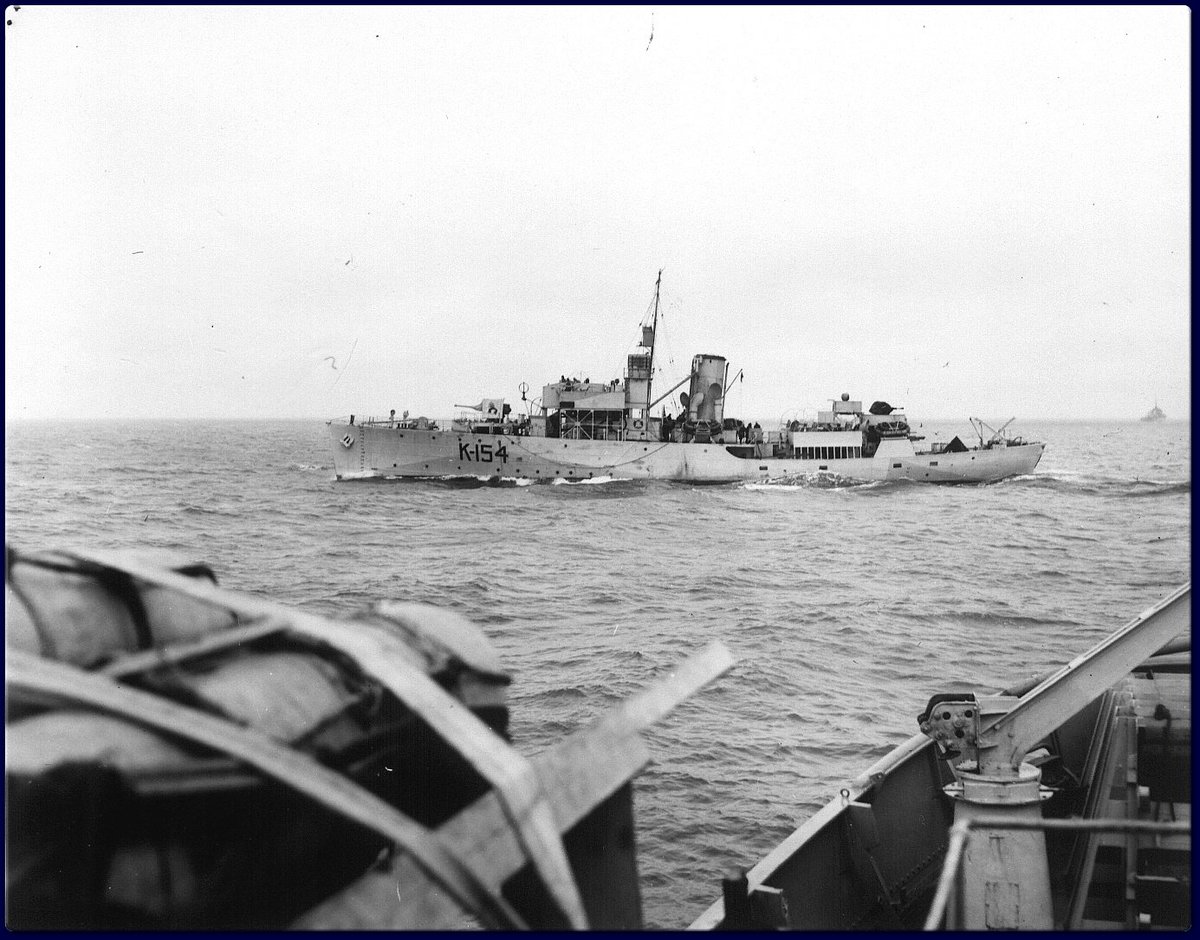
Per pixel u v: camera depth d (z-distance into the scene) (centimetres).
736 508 5891
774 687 2092
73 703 293
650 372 6588
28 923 274
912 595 3309
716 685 2083
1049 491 7256
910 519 5603
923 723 702
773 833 1338
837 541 4662
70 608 333
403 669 347
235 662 354
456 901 289
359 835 381
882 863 901
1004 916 646
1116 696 955
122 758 276
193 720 289
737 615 2928
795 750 1684
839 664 2345
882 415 7331
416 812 399
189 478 7481
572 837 368
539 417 6644
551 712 1905
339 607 2903
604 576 3594
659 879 1205
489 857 312
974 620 2916
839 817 859
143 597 356
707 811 1408
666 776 1545
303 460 10300
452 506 5656
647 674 2167
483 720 405
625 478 6481
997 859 657
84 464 9075
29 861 271
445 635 426
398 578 3391
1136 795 724
